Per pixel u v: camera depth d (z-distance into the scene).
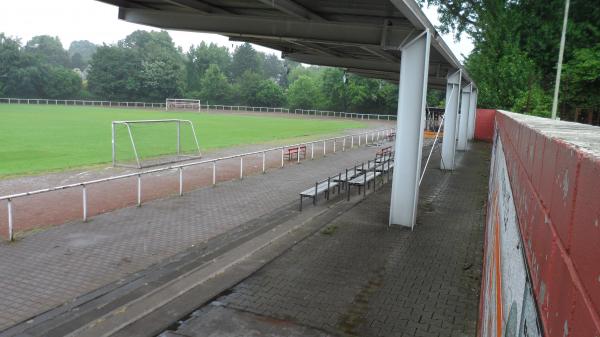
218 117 55.84
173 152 23.75
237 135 34.44
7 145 24.56
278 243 9.30
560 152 1.07
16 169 17.72
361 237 9.78
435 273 7.79
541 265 1.16
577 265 0.81
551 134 1.41
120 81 83.69
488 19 39.09
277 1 9.17
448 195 14.51
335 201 13.31
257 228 10.52
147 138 29.70
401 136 10.52
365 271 7.83
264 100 84.81
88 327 5.82
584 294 0.74
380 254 8.71
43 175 16.45
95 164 19.23
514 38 37.00
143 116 50.28
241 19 11.59
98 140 27.64
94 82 84.81
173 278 7.49
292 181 16.41
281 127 44.16
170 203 12.62
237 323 5.95
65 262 8.12
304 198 13.68
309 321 6.02
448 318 6.14
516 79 35.56
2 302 6.56
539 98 31.17
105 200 12.80
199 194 13.87
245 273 7.65
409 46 10.25
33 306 6.46
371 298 6.75
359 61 20.84
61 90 81.25
